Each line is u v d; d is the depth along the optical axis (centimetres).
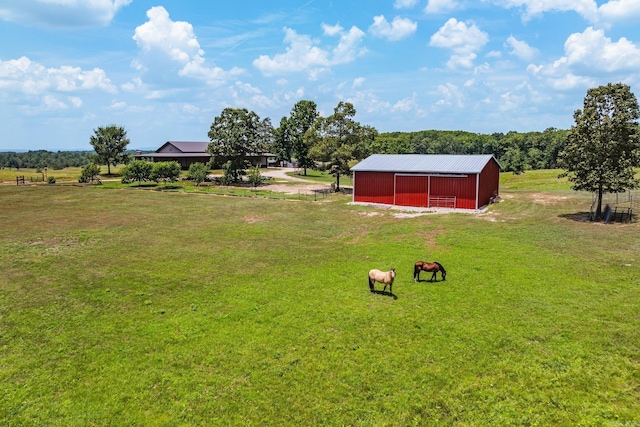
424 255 2411
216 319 1628
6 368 1309
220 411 1110
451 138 16812
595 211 3388
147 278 2094
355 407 1113
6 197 4822
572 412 1062
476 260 2258
